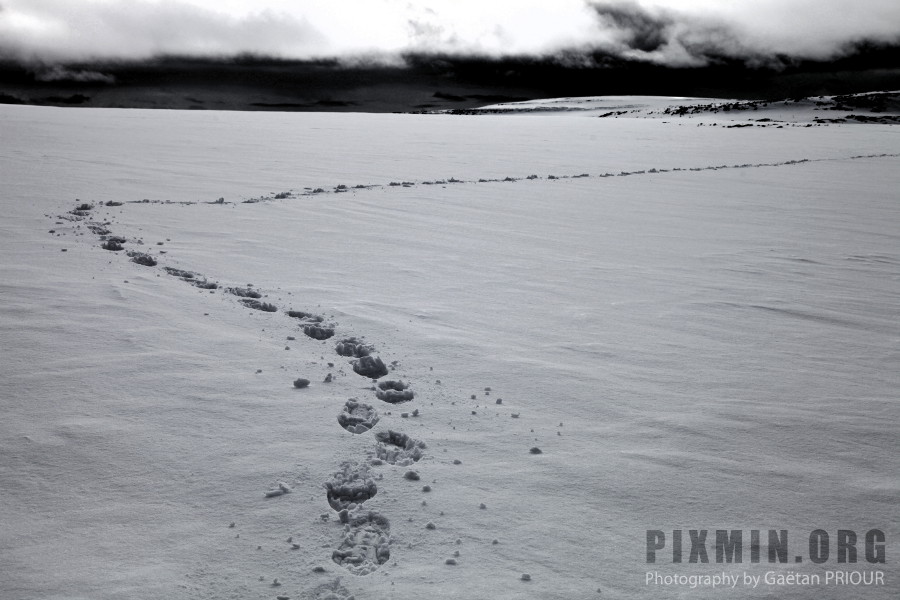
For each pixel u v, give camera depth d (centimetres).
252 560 306
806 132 4747
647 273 876
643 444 425
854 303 762
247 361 530
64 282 712
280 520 335
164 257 841
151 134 3008
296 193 1427
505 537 327
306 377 506
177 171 1736
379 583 294
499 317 674
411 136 3597
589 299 749
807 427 454
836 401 498
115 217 1081
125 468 377
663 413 470
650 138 3903
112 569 297
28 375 489
